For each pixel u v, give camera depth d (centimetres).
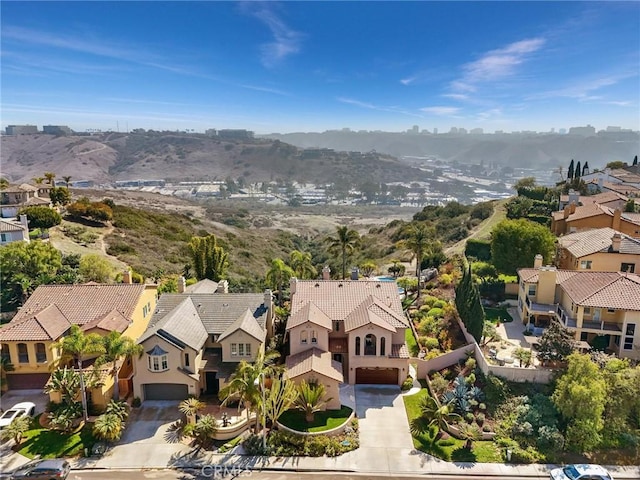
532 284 4931
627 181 10544
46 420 3675
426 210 15788
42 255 5625
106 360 3638
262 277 9338
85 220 10300
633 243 5269
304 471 3225
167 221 12781
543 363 4016
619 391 3488
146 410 3881
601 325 4266
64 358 3603
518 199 10712
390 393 4166
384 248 12288
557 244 6084
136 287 4669
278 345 4569
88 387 3678
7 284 5219
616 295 4238
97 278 6003
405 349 4278
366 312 4309
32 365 3978
